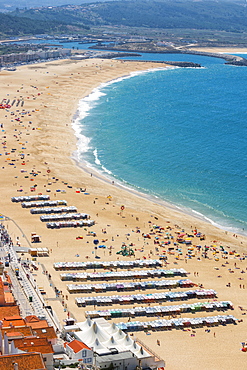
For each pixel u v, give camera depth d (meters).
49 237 197.62
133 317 149.50
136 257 186.00
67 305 151.38
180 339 140.62
